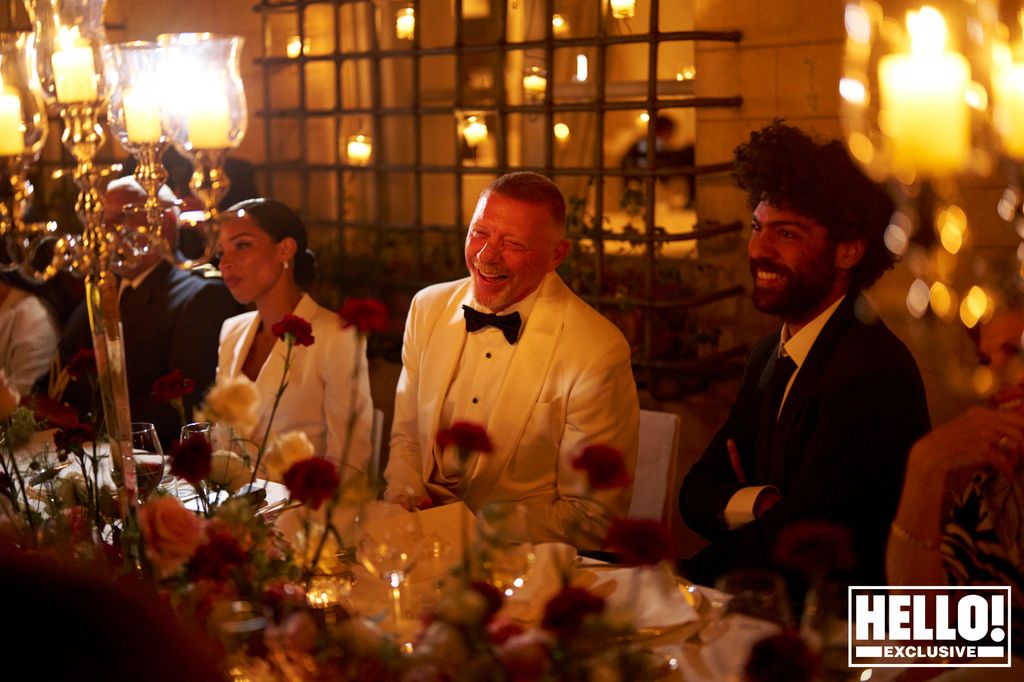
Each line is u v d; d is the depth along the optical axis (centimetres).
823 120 381
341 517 200
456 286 303
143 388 362
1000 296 339
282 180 543
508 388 279
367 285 496
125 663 49
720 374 410
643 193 421
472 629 117
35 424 203
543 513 266
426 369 295
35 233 255
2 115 231
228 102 212
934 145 318
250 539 158
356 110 495
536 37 447
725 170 405
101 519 189
